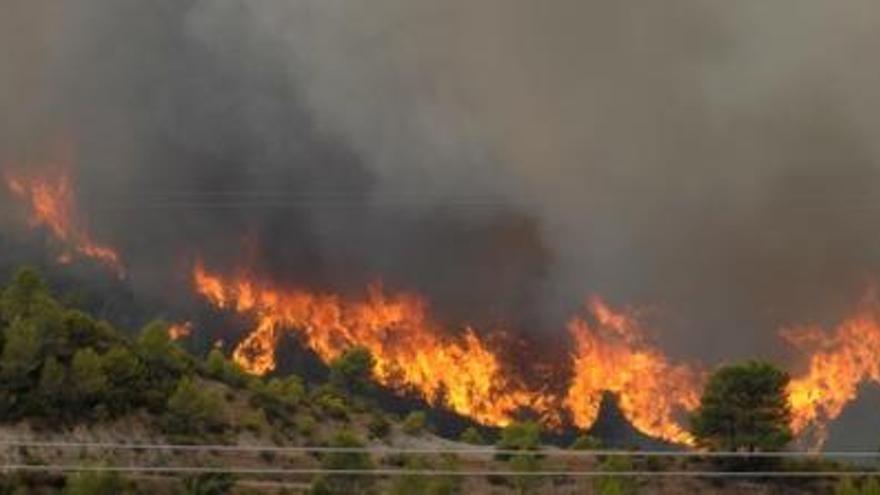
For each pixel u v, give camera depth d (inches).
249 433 6466.5
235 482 5551.2
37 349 5812.0
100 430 5644.7
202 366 7317.9
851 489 5378.9
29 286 6688.0
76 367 5753.0
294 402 7431.1
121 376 6023.6
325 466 5871.1
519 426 6697.8
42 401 5580.7
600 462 6353.3
